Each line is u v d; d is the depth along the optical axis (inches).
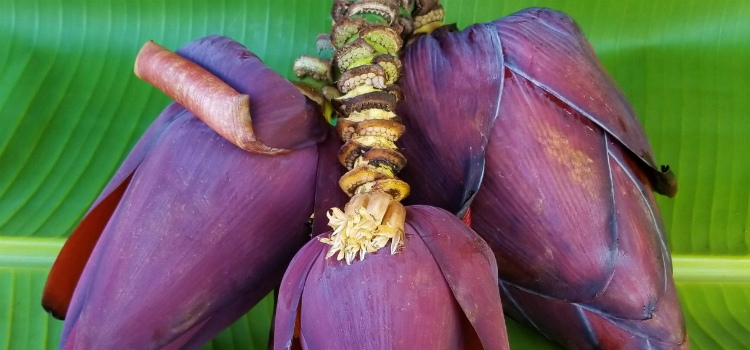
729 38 23.7
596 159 13.6
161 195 12.4
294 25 23.5
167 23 23.3
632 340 14.5
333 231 11.5
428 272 10.9
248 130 11.9
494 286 11.5
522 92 13.8
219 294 12.7
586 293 13.5
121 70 22.6
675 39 23.9
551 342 18.1
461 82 13.9
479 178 13.4
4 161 20.8
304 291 11.4
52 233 19.8
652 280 13.4
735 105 23.0
